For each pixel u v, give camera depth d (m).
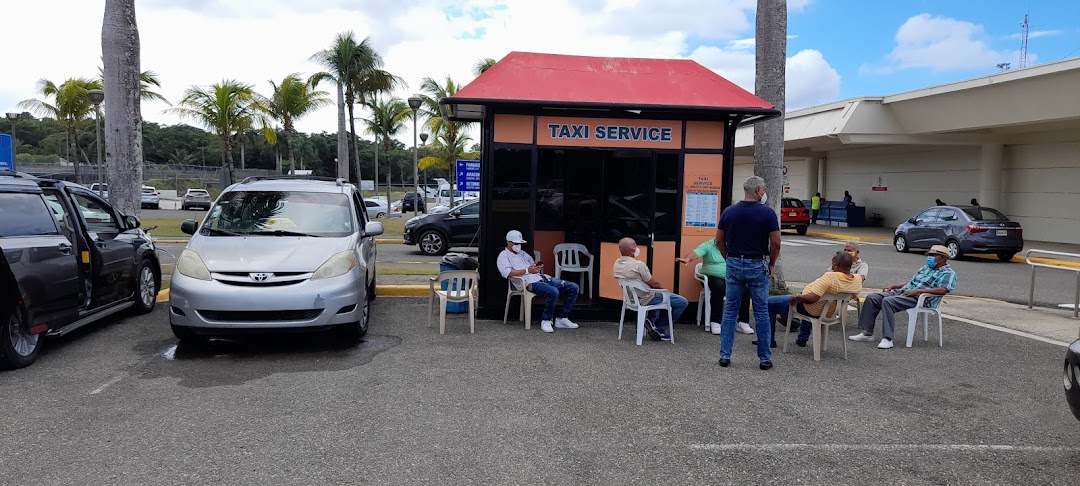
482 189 8.34
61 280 6.26
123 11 9.49
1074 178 21.89
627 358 6.70
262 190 8.08
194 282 6.36
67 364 6.20
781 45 9.68
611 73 8.41
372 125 36.44
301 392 5.46
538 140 8.21
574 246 8.98
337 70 27.67
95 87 32.19
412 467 4.07
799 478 4.00
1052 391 5.82
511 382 5.81
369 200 35.31
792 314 7.00
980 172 24.94
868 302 7.64
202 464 4.06
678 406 5.26
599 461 4.20
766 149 9.73
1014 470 4.15
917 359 6.87
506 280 8.39
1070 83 17.33
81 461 4.08
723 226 6.40
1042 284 13.10
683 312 8.24
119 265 7.55
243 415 4.91
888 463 4.23
